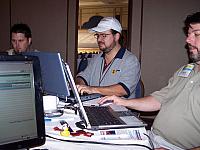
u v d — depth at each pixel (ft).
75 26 13.60
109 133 3.80
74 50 13.70
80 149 3.23
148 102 5.90
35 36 14.24
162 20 12.45
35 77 2.78
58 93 5.17
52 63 4.87
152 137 4.97
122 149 3.26
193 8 12.07
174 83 5.78
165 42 12.50
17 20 14.43
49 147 3.26
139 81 7.74
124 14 18.33
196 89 4.86
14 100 2.62
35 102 2.78
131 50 12.89
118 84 7.27
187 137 4.90
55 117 4.57
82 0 17.92
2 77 2.55
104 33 7.77
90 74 8.31
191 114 4.83
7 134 2.57
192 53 5.27
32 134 2.75
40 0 13.99
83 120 4.20
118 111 4.89
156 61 12.67
